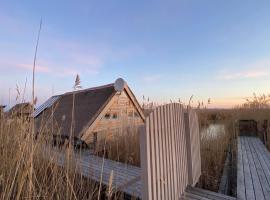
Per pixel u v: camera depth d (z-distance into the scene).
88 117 6.59
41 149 2.67
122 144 5.60
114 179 3.53
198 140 4.39
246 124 9.89
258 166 4.80
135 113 8.29
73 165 2.78
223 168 5.06
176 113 3.12
